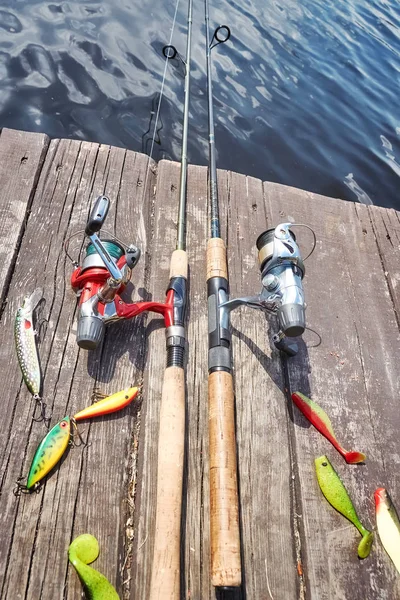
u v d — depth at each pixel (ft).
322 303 2.03
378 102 4.39
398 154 3.96
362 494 1.58
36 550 1.32
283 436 1.65
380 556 1.47
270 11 5.15
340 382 1.81
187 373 1.71
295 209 2.37
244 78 4.18
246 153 3.59
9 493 1.39
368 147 3.91
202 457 1.54
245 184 2.40
